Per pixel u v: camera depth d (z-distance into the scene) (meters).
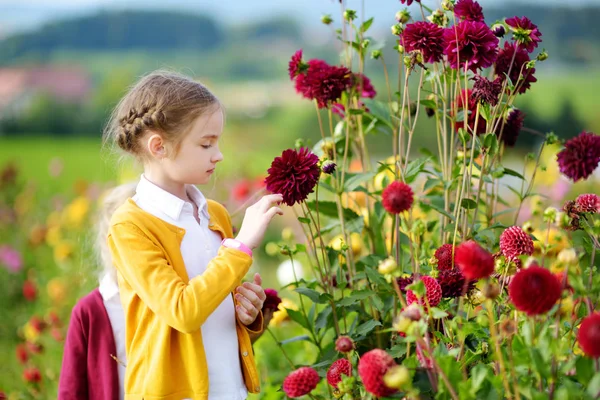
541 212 2.29
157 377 1.64
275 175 1.67
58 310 3.64
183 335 1.67
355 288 2.12
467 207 1.87
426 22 1.85
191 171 1.76
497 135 2.05
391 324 2.04
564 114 9.96
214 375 1.71
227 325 1.78
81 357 1.97
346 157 2.17
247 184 3.86
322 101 2.06
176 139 1.73
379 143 6.19
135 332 1.72
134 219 1.71
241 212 3.75
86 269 2.60
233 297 1.83
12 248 4.70
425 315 1.46
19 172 5.94
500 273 1.63
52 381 2.90
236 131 13.11
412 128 1.93
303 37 23.81
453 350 1.49
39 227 4.61
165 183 1.80
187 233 1.76
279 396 2.31
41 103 15.03
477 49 1.74
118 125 1.85
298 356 2.86
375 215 2.21
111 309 1.98
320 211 2.15
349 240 2.14
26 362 2.89
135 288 1.66
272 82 18.83
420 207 2.16
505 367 1.44
